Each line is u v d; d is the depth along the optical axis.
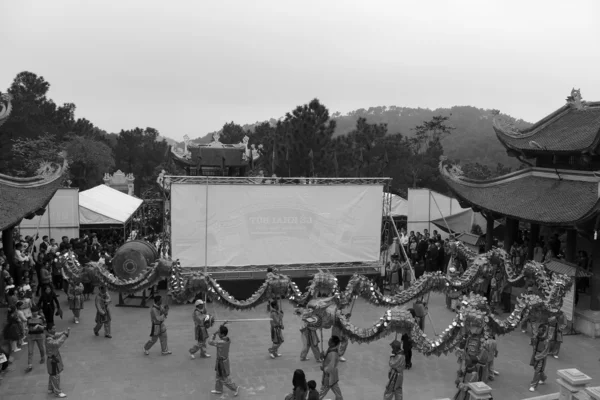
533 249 26.41
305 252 26.53
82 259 24.73
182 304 24.81
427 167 62.66
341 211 26.83
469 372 15.41
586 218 20.09
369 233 27.25
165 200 27.20
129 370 17.09
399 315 17.34
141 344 19.53
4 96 24.91
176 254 25.08
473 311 15.88
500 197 27.16
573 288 20.75
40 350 17.27
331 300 18.59
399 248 29.14
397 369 14.29
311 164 34.28
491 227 28.41
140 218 43.03
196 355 18.50
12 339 16.98
